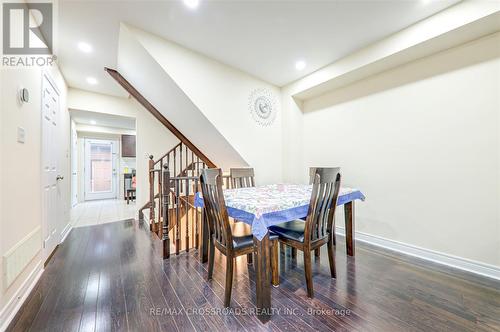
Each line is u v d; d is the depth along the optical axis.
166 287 1.73
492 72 1.94
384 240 2.65
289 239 1.75
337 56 2.75
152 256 2.35
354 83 3.02
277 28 2.24
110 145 6.88
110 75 3.23
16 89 1.58
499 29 1.89
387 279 1.86
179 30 2.28
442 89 2.22
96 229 3.38
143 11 1.98
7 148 1.43
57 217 2.65
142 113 4.35
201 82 2.73
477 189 2.01
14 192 1.51
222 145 3.30
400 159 2.53
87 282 1.80
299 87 3.41
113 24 2.16
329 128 3.34
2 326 1.29
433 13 2.00
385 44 2.36
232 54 2.73
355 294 1.64
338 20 2.11
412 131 2.43
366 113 2.87
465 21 1.83
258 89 3.38
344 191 2.20
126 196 6.35
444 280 1.84
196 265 2.13
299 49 2.61
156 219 3.74
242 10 1.99
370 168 2.81
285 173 3.66
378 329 1.28
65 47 2.53
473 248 2.02
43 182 2.10
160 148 4.50
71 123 4.62
